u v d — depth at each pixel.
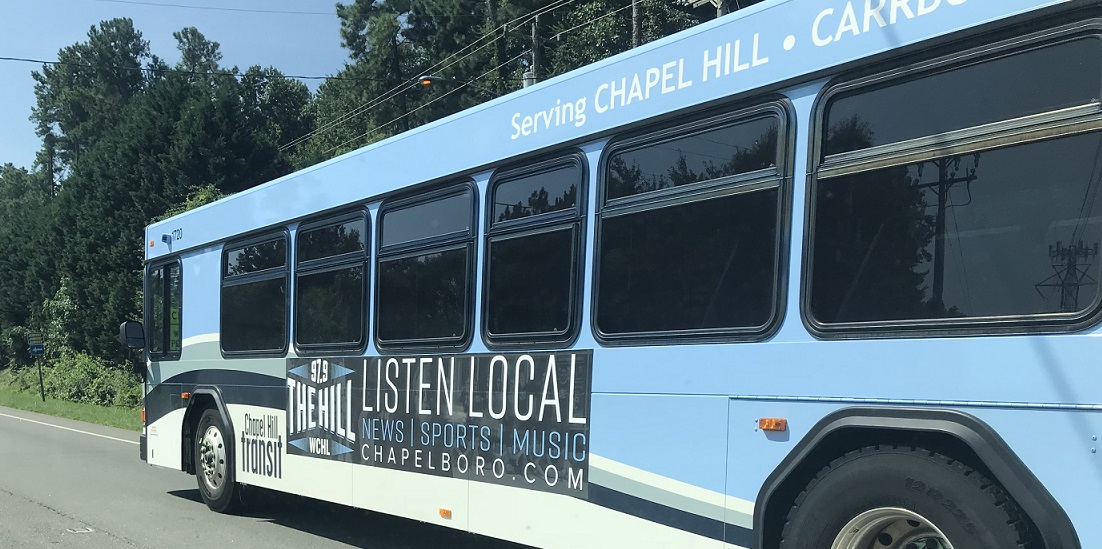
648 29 29.31
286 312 7.17
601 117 4.64
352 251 6.47
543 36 34.50
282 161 34.88
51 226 38.12
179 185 31.06
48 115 76.50
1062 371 2.88
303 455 6.82
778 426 3.67
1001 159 3.11
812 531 3.54
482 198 5.36
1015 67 3.11
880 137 3.48
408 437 5.74
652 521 4.16
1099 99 2.88
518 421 4.93
